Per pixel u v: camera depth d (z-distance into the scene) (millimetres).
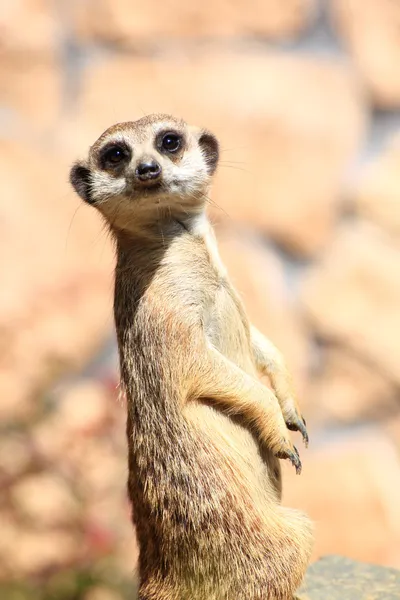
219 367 7512
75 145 12711
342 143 12812
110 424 12109
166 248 7805
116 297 7848
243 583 7465
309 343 12766
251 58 12883
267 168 12758
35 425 12266
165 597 7555
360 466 12570
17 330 12500
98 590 11805
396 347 12609
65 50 12844
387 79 12820
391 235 12766
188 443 7449
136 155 7949
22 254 12586
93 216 12664
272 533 7500
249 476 7531
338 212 12852
